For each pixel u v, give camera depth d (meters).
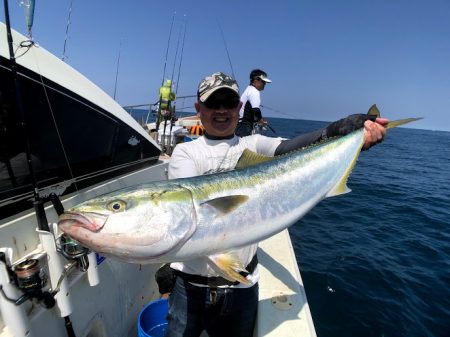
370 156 29.45
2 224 1.79
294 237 7.51
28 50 2.07
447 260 6.55
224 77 2.13
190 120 11.18
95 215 1.65
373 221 9.06
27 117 2.10
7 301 1.58
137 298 3.27
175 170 2.19
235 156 2.27
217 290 2.12
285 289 2.84
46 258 1.89
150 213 1.71
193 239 1.80
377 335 4.38
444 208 10.94
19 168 2.00
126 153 3.25
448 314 4.83
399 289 5.41
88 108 2.58
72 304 2.06
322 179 2.37
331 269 5.96
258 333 2.33
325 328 4.46
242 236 1.95
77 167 2.56
